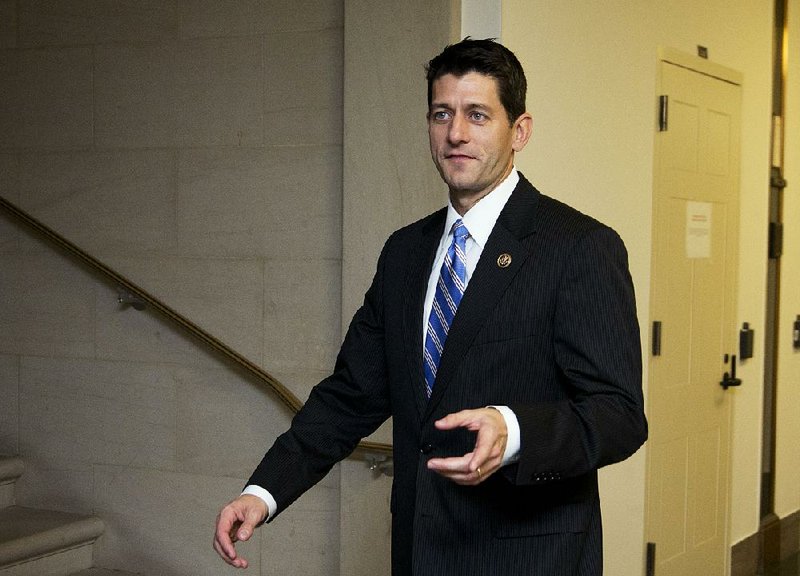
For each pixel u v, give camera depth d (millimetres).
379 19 3451
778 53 5598
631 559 4293
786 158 5695
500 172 1928
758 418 5422
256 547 3818
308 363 3703
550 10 3703
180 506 3971
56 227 4133
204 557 3930
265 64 3744
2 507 4215
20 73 4180
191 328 3752
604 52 4062
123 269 4012
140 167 3973
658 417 4449
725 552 5051
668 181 4500
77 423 4156
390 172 3449
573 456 1639
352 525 3547
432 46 3377
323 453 2123
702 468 4820
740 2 5109
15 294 4254
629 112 4250
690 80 4648
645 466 4371
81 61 4070
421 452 1909
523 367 1843
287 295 3730
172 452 3979
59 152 4121
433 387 1892
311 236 3688
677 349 4582
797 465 6055
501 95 1894
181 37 3883
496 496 1833
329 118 3646
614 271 1827
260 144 3758
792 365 5938
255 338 3789
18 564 3752
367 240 3490
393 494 2018
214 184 3842
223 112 3818
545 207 1925
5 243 4262
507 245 1875
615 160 4145
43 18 4133
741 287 5172
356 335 2162
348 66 3506
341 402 2143
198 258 3875
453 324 1873
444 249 2004
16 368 4258
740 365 5180
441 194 3375
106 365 4094
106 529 4098
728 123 4957
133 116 3982
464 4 3482
